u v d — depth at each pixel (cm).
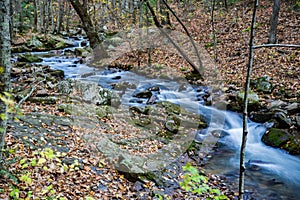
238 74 1221
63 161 521
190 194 512
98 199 448
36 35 2030
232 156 680
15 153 498
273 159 666
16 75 1045
